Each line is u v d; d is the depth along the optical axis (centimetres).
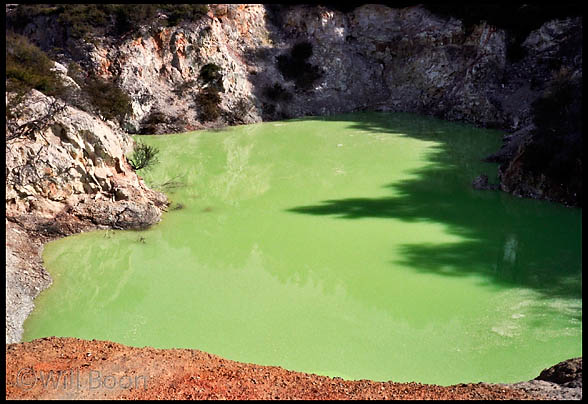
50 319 1293
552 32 4012
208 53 4006
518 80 4012
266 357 1141
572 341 1185
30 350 995
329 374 1072
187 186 2467
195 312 1352
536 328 1248
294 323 1298
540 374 975
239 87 4091
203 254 1731
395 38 4772
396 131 3734
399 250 1750
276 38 4625
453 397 829
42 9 3788
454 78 4381
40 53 2192
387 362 1119
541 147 2308
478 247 1766
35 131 1822
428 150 3180
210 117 3825
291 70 4453
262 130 3769
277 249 1773
